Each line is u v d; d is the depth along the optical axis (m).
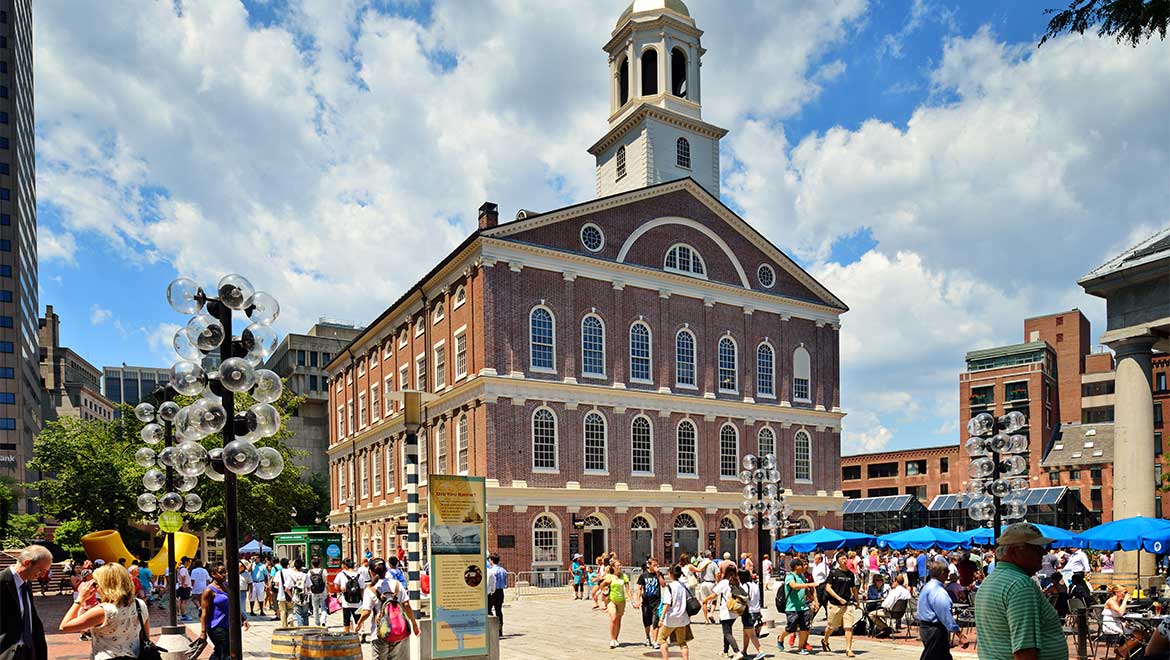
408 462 17.64
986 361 113.69
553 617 30.91
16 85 123.12
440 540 16.52
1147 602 22.28
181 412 12.65
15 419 117.94
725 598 20.52
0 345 117.81
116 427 58.88
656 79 60.94
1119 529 21.47
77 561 59.94
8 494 77.44
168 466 20.66
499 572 24.75
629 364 49.84
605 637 24.72
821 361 58.53
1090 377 108.12
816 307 58.72
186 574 32.66
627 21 61.06
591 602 37.78
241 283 13.20
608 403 48.41
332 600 26.08
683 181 53.28
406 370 57.31
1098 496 98.06
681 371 52.00
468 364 46.50
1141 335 21.89
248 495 53.34
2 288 118.69
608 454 48.00
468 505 16.97
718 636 24.42
